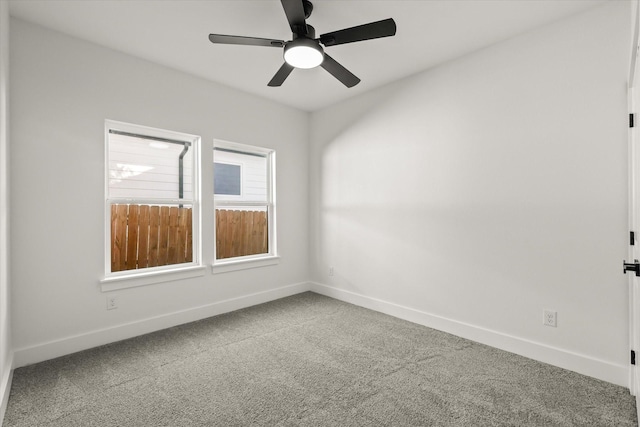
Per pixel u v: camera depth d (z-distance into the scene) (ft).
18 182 7.40
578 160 7.14
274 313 11.24
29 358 7.50
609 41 6.73
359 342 8.81
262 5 7.06
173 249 10.49
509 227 8.23
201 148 10.75
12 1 6.80
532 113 7.82
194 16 7.44
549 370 7.24
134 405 6.00
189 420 5.59
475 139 8.88
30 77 7.58
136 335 9.23
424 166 10.09
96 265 8.59
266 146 12.64
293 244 13.74
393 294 11.02
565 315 7.34
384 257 11.27
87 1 6.85
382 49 8.82
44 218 7.78
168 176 10.48
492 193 8.55
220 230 11.92
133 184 9.78
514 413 5.75
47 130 7.82
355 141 12.28
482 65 8.73
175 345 8.61
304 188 14.15
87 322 8.43
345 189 12.68
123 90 9.04
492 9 7.09
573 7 6.97
